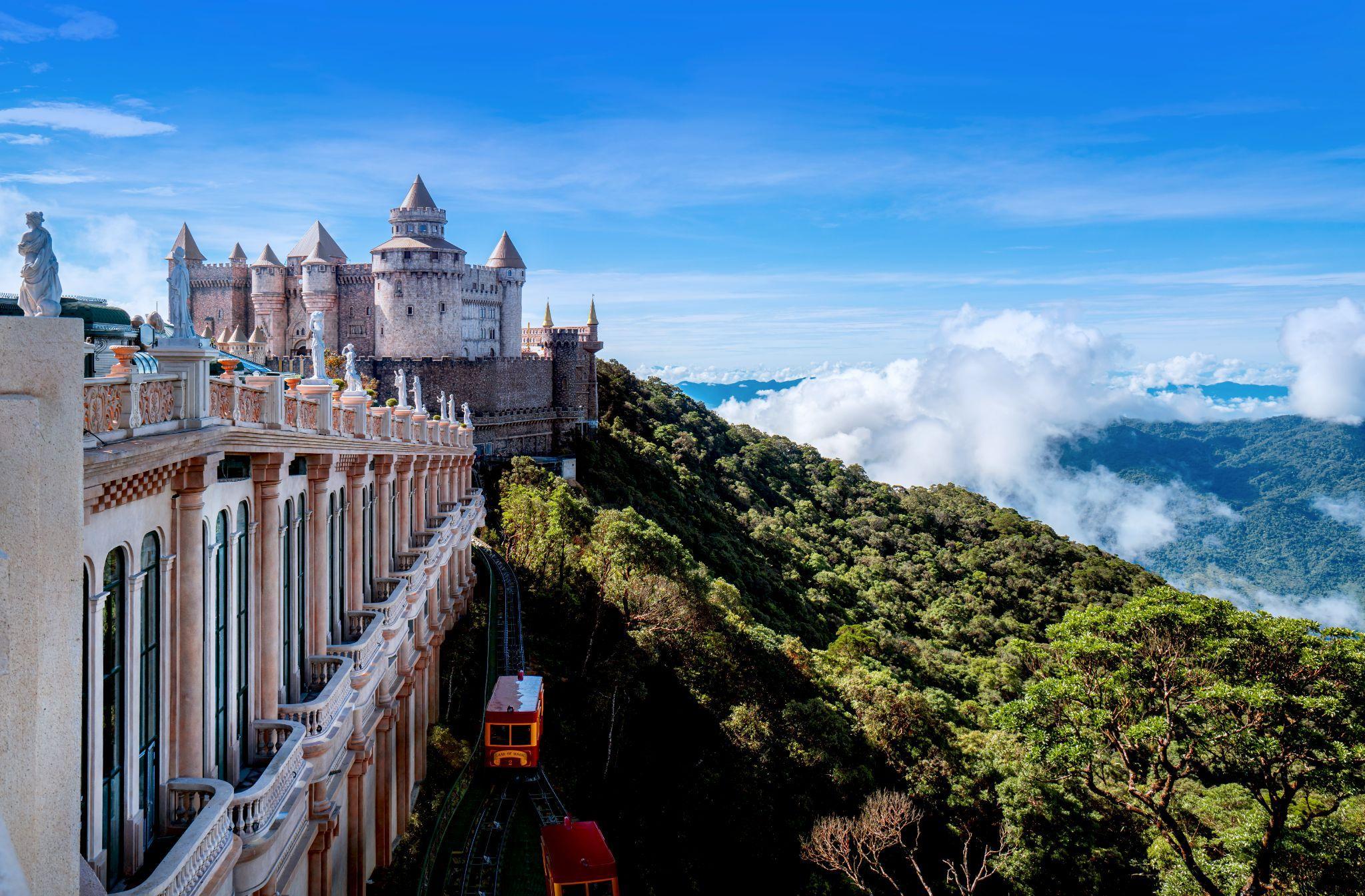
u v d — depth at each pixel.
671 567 74.56
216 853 15.12
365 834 27.83
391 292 144.88
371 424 32.84
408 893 30.86
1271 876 36.16
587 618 65.75
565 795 45.72
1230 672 37.78
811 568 141.88
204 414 17.22
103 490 13.73
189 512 17.38
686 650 62.78
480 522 66.00
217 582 19.39
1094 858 45.34
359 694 26.06
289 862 19.09
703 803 52.09
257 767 20.84
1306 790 37.59
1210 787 48.16
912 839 50.44
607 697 55.56
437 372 137.12
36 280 13.94
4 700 8.30
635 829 49.34
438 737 43.06
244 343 90.00
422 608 38.44
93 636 13.83
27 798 8.62
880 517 188.25
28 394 8.73
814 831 47.12
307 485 25.75
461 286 150.12
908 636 116.62
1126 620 39.09
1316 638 37.44
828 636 106.44
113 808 15.02
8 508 8.44
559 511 78.00
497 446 147.12
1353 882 35.09
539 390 162.62
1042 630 132.75
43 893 8.83
